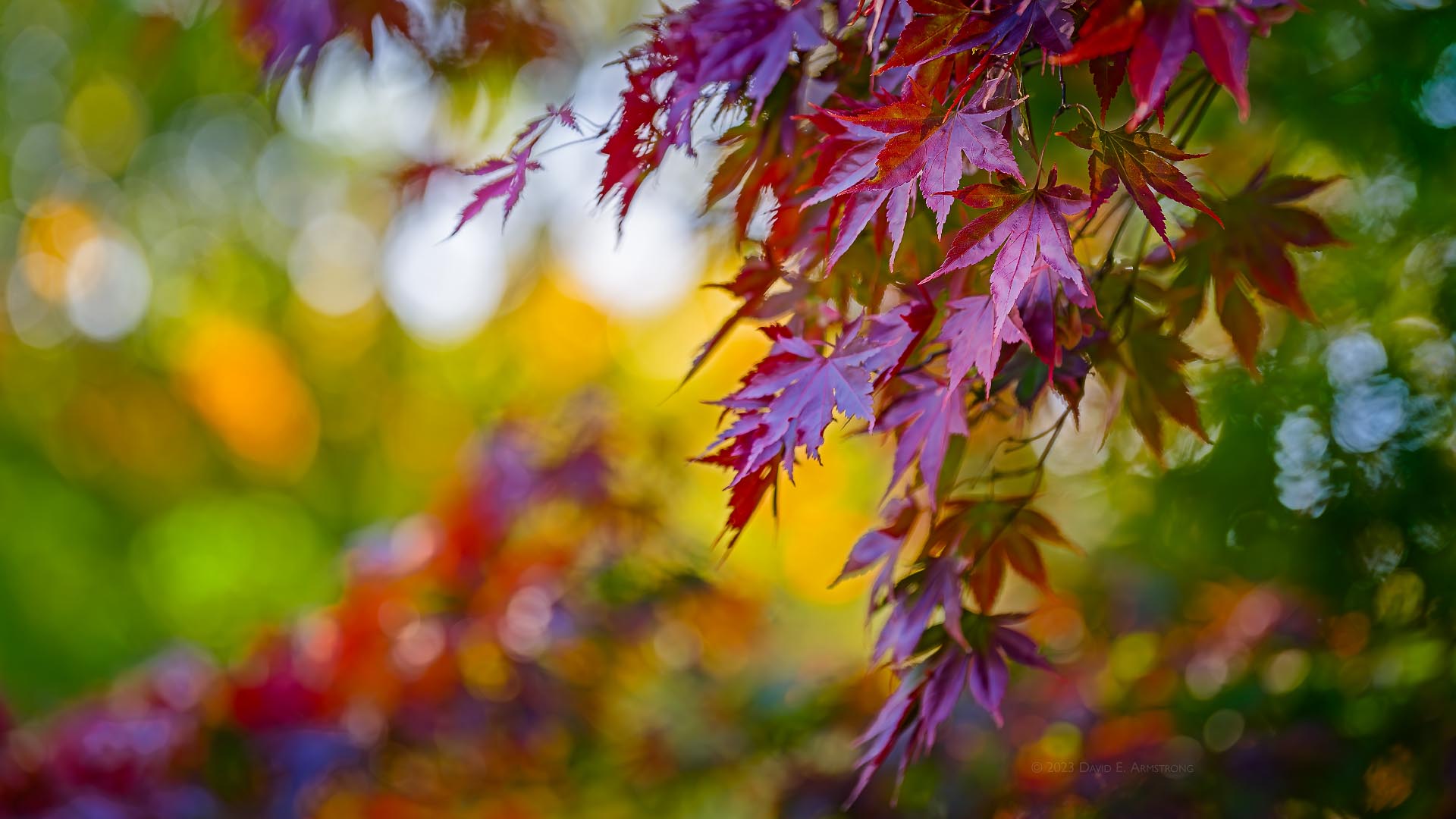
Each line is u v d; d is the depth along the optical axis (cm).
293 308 691
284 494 709
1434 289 174
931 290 129
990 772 187
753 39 129
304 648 226
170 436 672
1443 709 165
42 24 506
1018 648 132
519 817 233
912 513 133
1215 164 183
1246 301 134
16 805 191
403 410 720
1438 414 173
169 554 654
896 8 126
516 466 237
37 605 594
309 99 154
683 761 231
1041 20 121
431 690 217
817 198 124
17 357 609
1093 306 123
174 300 653
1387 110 169
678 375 567
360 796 218
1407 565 175
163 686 222
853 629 405
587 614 227
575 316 600
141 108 559
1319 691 172
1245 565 198
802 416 126
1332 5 167
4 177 581
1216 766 170
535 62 162
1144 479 212
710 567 246
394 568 230
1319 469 184
